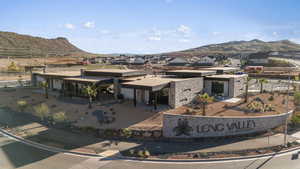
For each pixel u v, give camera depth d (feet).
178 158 68.03
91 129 88.48
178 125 83.35
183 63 404.98
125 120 95.45
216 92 140.15
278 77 231.09
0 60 374.43
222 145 77.97
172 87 109.29
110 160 66.95
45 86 136.98
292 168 61.77
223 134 85.35
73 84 137.28
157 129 86.43
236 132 86.53
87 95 124.16
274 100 127.03
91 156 69.51
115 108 110.01
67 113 107.76
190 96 122.83
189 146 77.05
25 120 104.42
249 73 256.52
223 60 436.35
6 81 209.26
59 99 132.36
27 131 90.38
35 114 111.04
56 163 64.64
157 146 76.74
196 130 83.97
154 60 516.32
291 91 152.56
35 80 181.98
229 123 85.15
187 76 143.33
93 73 149.18
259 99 127.54
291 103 121.39
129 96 125.90
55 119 98.58
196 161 66.54
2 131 91.40
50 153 71.31
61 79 147.43
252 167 62.75
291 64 348.79
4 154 70.38
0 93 158.81
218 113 99.66
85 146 76.02
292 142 79.15
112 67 314.96
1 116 110.93
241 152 72.08
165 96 116.16
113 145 77.00
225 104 115.75
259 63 380.78
